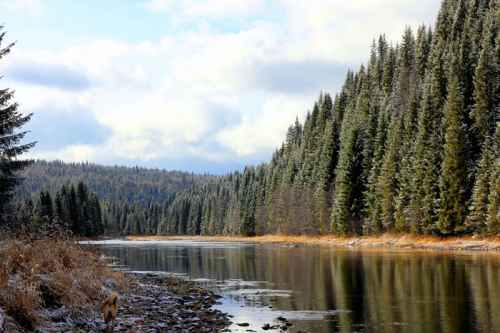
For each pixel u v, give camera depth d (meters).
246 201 143.12
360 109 92.94
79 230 118.38
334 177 91.94
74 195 117.69
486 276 26.61
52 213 101.88
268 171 139.88
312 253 52.91
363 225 76.25
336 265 36.16
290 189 108.81
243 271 34.69
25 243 18.25
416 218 64.06
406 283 25.06
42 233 19.86
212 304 20.45
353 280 27.09
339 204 80.88
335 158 93.19
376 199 73.31
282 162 129.75
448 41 81.19
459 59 68.62
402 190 67.50
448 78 68.06
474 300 19.66
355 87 112.12
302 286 25.75
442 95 68.44
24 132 34.38
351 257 44.12
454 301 19.59
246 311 18.83
